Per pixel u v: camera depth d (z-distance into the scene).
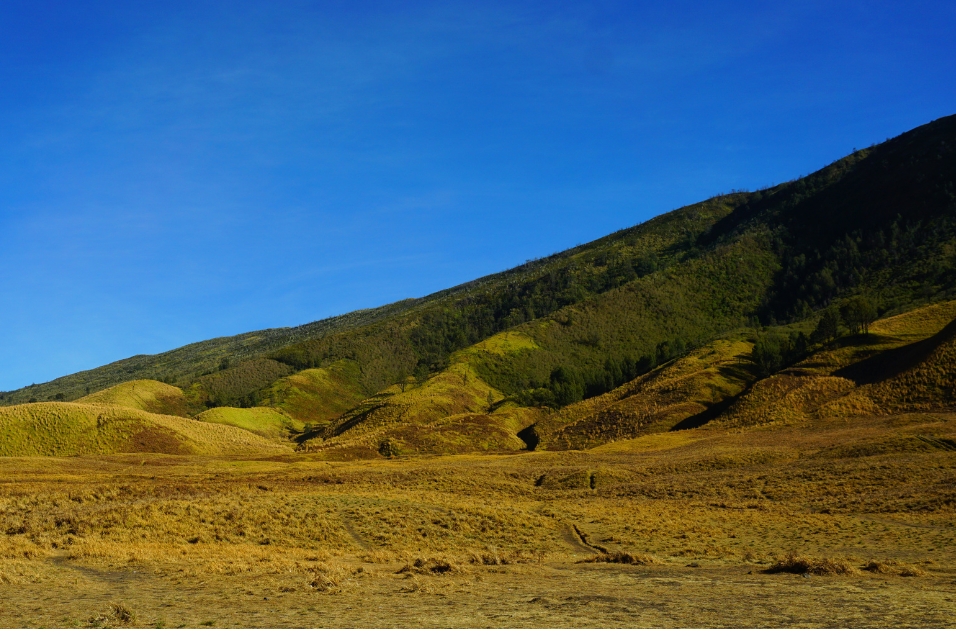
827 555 35.34
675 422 120.12
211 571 27.33
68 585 24.20
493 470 81.62
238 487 57.84
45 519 38.34
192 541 35.56
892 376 104.94
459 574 27.91
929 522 43.53
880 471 61.97
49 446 107.94
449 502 50.53
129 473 78.62
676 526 44.97
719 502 57.22
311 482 66.19
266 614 19.41
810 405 106.38
